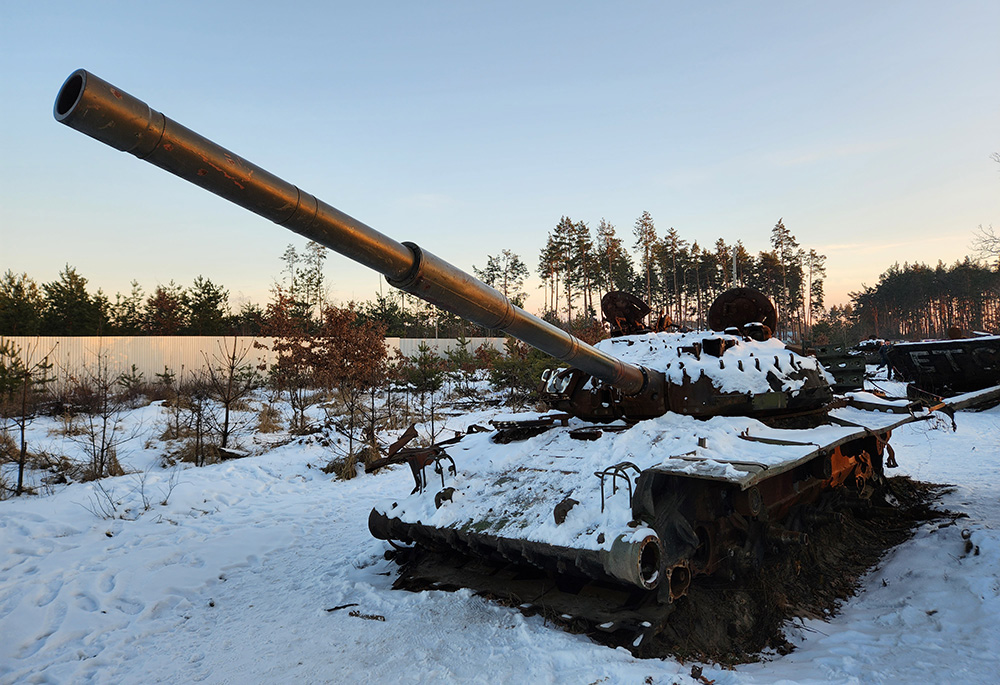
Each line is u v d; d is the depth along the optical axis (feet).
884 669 13.15
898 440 44.60
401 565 20.30
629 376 18.37
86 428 45.85
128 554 22.11
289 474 35.63
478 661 13.17
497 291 13.93
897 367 53.26
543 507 15.87
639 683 11.87
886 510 25.96
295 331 62.34
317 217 10.47
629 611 14.71
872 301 233.14
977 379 48.57
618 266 160.35
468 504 17.46
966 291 196.85
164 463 37.83
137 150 8.66
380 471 37.45
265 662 13.76
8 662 14.52
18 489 30.66
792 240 175.63
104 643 15.30
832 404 24.20
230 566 21.26
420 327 142.10
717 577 17.39
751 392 18.85
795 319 202.59
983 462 35.35
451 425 49.67
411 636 14.52
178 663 13.98
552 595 16.21
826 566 20.54
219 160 9.25
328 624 15.67
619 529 13.97
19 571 20.48
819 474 19.25
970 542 20.26
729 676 12.64
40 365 54.75
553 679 12.27
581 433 19.57
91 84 7.87
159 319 110.52
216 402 55.62
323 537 24.71
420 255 12.07
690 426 18.22
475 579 17.81
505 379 65.67
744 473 13.53
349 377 47.14
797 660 14.11
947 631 15.19
